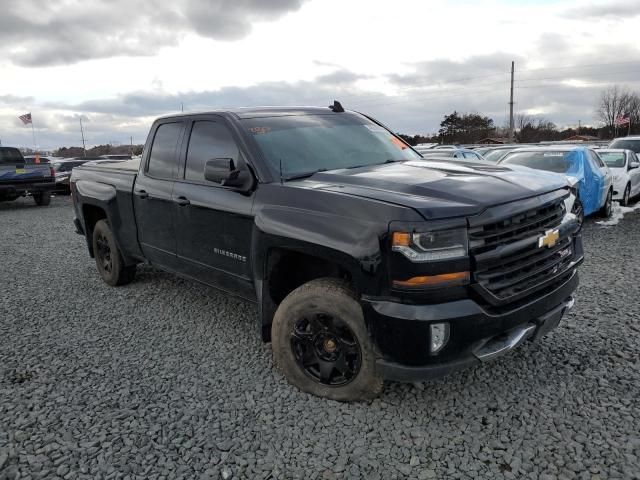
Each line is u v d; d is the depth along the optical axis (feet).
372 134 14.98
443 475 8.46
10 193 52.42
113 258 19.17
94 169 20.03
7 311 17.40
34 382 12.08
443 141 263.70
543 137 260.21
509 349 9.76
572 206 21.49
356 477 8.50
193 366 12.71
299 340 11.05
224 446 9.41
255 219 11.55
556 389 10.93
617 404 10.27
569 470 8.43
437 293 9.01
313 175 12.11
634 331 13.73
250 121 13.35
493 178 11.02
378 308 9.34
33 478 8.68
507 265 9.77
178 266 15.16
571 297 11.85
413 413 10.25
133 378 12.17
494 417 10.01
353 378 10.36
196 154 14.16
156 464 8.98
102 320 16.20
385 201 9.58
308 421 10.11
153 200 15.52
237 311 16.61
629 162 42.32
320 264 11.75
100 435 9.84
